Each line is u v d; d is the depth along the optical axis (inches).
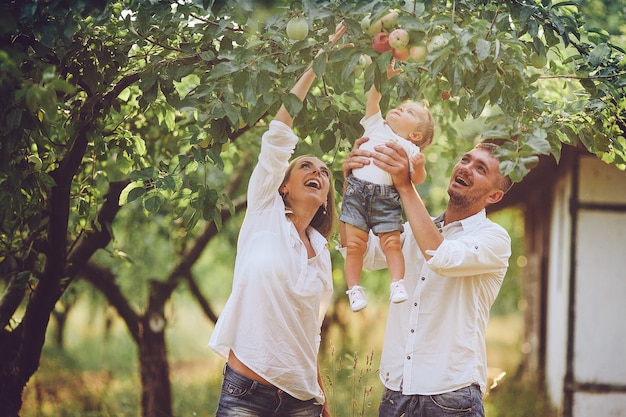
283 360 148.9
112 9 174.6
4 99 149.9
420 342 156.9
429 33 144.6
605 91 166.4
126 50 184.5
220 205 176.1
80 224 226.4
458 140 274.5
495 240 156.5
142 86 174.2
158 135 250.8
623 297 354.9
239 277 151.8
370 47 146.9
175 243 374.0
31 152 199.3
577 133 165.3
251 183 153.9
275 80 175.2
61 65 178.2
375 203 158.2
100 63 180.5
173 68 173.8
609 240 355.9
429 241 151.9
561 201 389.1
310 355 154.9
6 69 141.4
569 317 356.8
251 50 150.9
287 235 152.6
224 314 151.9
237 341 150.3
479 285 158.7
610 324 354.9
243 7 142.9
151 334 324.2
